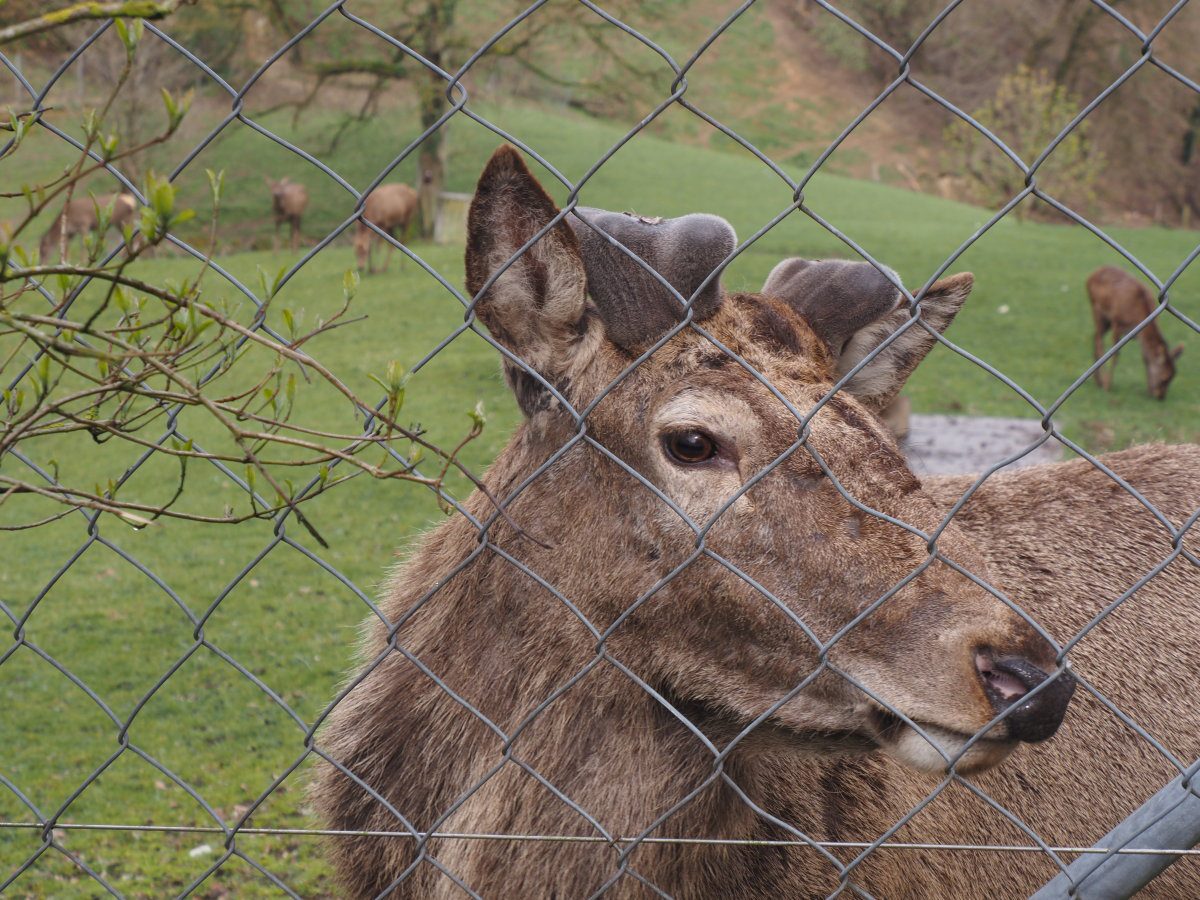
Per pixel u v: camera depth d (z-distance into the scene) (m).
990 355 34.38
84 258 3.21
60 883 9.45
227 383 30.48
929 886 6.07
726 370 4.97
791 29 95.06
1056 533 7.09
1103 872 3.79
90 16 2.76
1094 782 6.53
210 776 11.61
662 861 5.25
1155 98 67.94
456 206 54.78
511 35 49.91
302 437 25.72
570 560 5.23
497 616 5.45
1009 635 4.35
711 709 5.05
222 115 56.69
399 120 66.06
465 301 3.54
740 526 4.78
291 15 50.16
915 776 6.08
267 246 51.31
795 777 5.65
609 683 5.22
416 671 5.64
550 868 5.22
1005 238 53.91
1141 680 6.70
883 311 5.69
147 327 3.17
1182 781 3.61
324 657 14.88
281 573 18.22
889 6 71.38
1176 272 2.93
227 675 14.34
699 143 81.25
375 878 5.61
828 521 4.67
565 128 72.00
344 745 5.73
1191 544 7.06
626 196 60.06
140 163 50.69
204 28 46.66
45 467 24.86
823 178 71.62
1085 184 60.31
